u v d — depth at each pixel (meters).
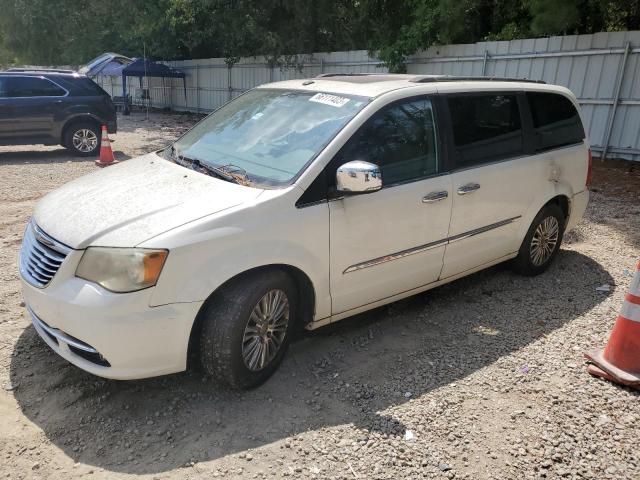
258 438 3.03
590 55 10.77
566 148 5.26
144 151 13.10
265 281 3.27
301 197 3.40
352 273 3.72
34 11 26.86
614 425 3.23
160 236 2.97
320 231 3.46
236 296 3.19
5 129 10.91
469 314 4.57
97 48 27.55
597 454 3.00
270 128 3.98
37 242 3.36
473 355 3.93
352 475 2.78
